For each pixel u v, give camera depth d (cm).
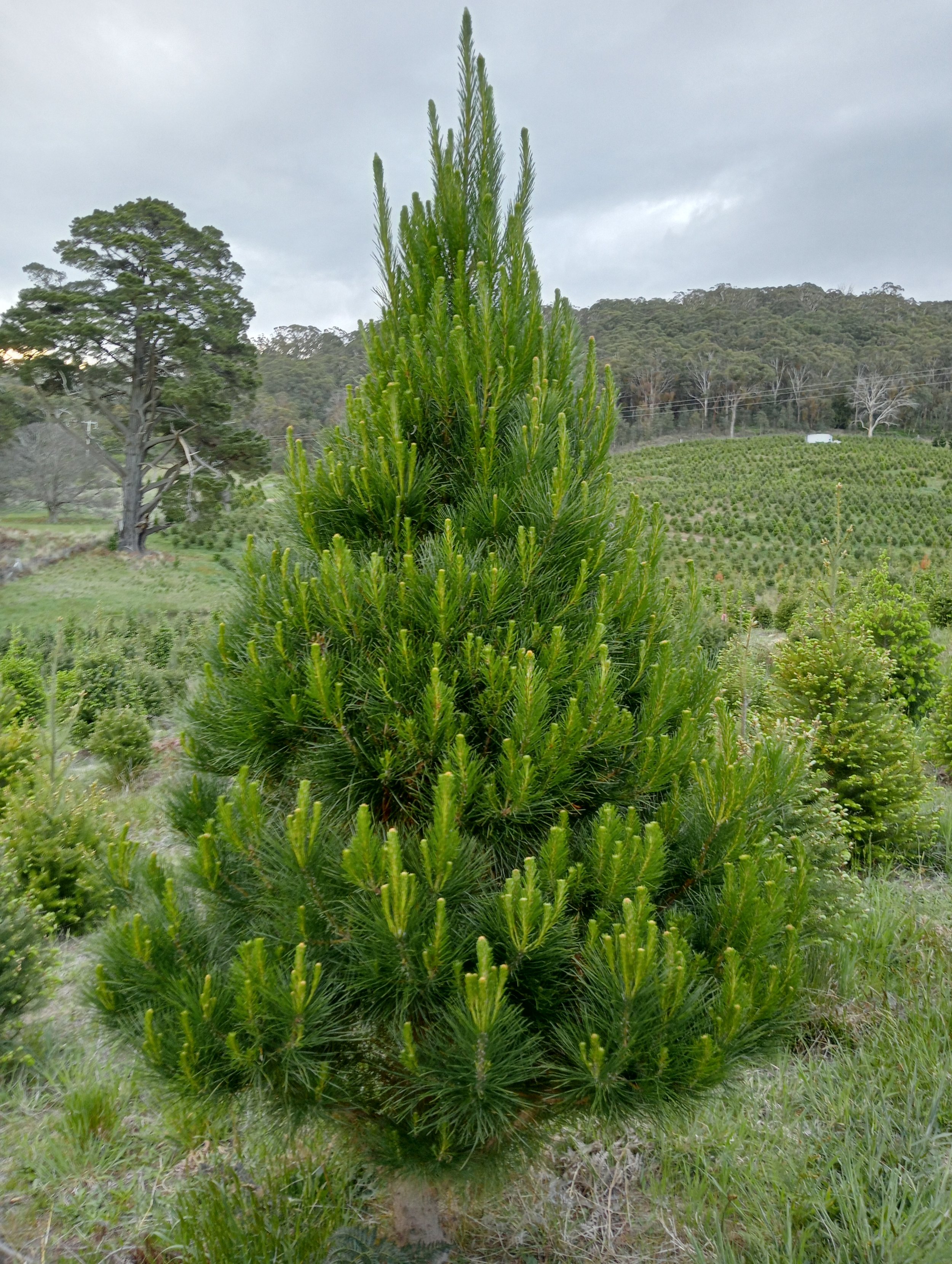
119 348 4094
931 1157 319
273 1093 218
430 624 239
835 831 525
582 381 299
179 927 227
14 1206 326
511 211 294
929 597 1947
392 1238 279
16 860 582
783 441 8381
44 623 2633
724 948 226
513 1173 239
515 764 218
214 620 278
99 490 5031
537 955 210
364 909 213
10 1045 436
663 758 239
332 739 237
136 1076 232
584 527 257
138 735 1010
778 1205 301
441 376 264
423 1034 223
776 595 2738
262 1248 267
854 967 445
